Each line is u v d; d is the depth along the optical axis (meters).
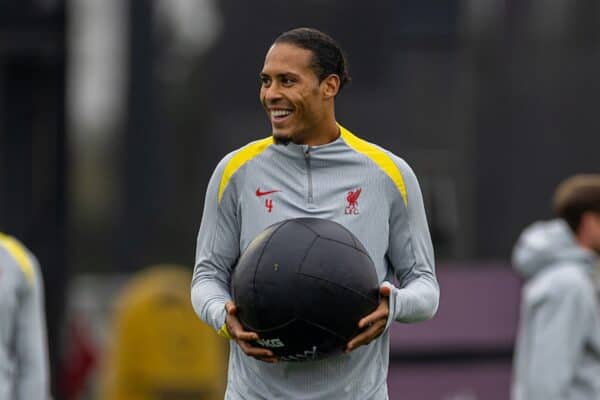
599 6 36.25
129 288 36.44
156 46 35.91
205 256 16.72
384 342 16.77
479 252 36.25
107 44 36.34
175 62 35.81
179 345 36.28
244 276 15.64
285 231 15.73
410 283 16.45
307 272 15.41
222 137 35.50
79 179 37.31
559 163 36.19
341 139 16.28
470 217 36.16
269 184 16.28
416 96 35.81
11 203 36.44
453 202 36.06
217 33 35.59
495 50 36.12
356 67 35.62
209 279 16.66
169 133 35.94
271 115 16.06
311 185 16.20
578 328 23.78
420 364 36.09
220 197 16.53
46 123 36.56
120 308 36.62
